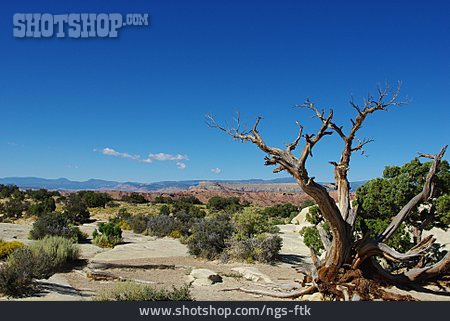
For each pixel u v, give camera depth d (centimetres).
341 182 1552
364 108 1441
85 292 1441
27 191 7700
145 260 2214
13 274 1282
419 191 1814
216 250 2344
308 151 1284
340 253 1405
